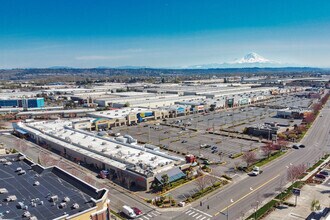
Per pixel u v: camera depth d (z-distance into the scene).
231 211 80.00
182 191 93.25
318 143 145.38
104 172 106.62
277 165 114.81
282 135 156.00
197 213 79.56
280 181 98.81
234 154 130.25
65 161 125.31
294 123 195.50
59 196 63.75
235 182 99.44
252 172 106.25
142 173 96.69
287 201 84.62
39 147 148.62
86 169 114.88
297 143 145.50
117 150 123.12
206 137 163.88
